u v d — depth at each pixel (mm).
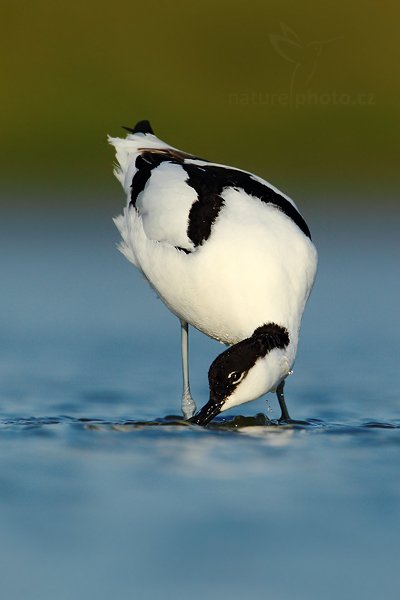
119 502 8180
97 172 26781
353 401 11898
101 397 12023
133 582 6918
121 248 12070
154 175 11656
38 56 28625
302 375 13109
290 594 6793
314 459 9289
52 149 27297
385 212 23500
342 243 20984
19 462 9156
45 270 19156
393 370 13320
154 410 11570
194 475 8820
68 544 7426
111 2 29234
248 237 10680
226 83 27672
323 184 25797
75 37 28844
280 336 10523
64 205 24375
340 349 14391
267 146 26859
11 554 7273
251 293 10586
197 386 12914
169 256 10891
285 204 11203
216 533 7613
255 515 7934
